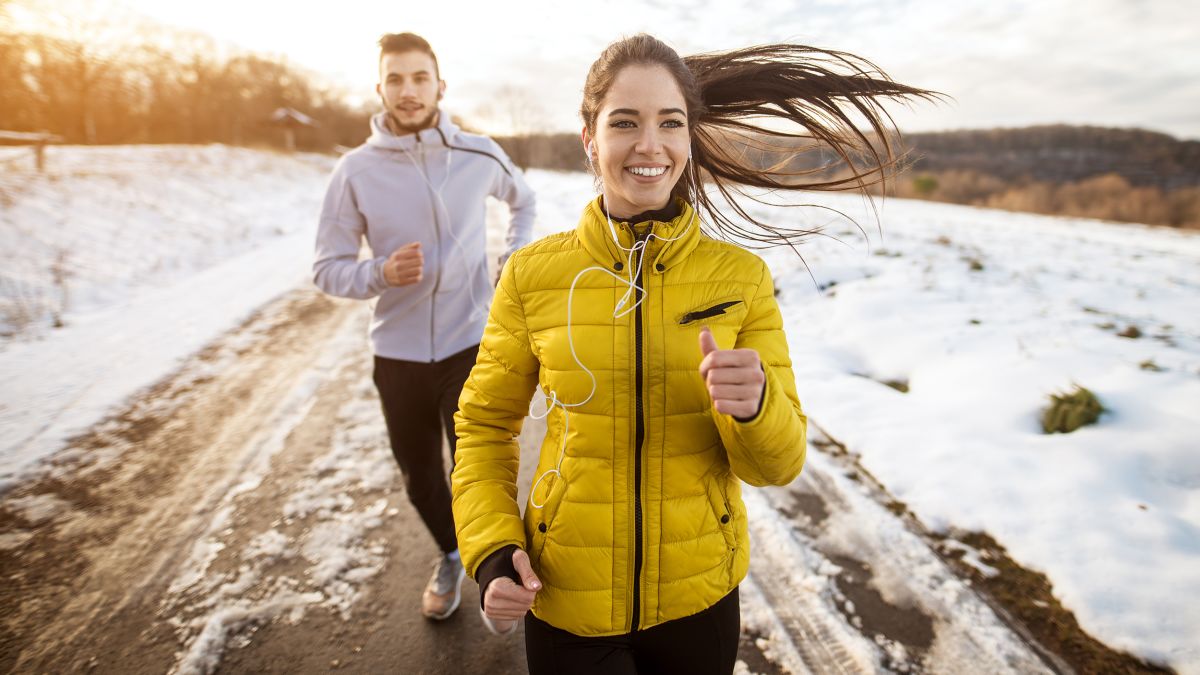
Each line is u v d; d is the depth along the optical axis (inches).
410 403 92.4
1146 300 246.8
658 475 48.2
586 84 50.2
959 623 89.9
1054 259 342.0
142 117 1437.0
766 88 64.6
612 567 48.6
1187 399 140.8
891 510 117.0
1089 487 114.7
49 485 130.3
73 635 91.0
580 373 47.9
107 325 243.1
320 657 87.5
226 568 105.1
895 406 155.9
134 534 114.3
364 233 95.9
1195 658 80.1
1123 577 93.3
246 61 1772.9
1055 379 158.4
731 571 51.3
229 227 516.1
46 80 1165.7
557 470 50.2
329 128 1978.3
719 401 39.1
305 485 130.5
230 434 154.2
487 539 48.2
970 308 223.5
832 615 92.0
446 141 94.0
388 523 117.4
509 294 52.6
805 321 229.5
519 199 109.7
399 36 89.2
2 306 247.1
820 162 69.7
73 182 475.2
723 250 50.7
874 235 380.5
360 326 250.1
